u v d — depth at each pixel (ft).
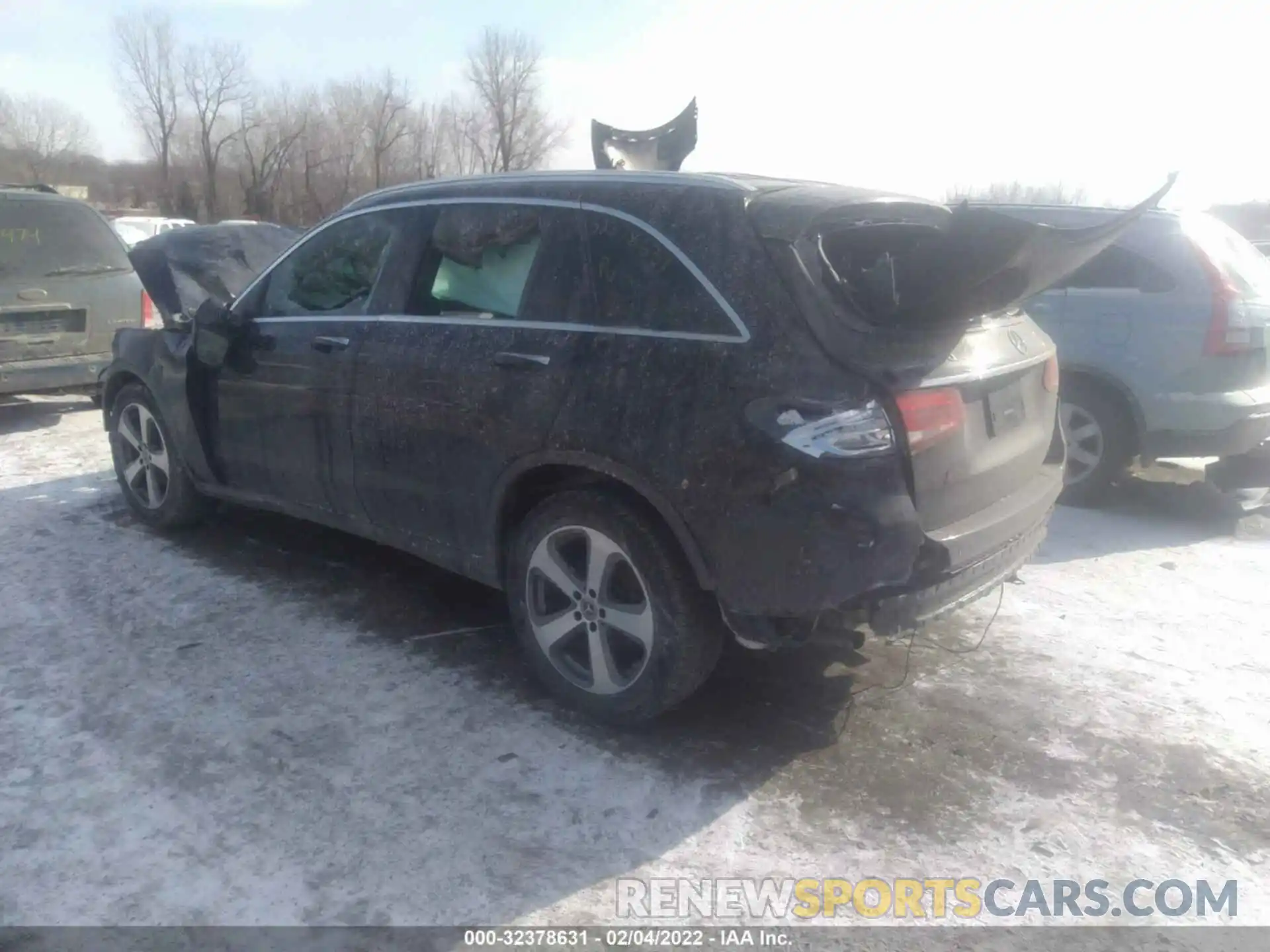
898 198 12.14
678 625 11.60
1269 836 10.95
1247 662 14.75
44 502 20.86
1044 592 17.26
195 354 17.06
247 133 155.74
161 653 14.30
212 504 18.89
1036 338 13.62
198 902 9.56
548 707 13.08
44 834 10.41
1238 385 20.43
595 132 18.80
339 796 11.16
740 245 11.15
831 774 11.80
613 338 11.77
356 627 15.26
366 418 14.30
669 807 11.13
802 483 10.37
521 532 12.90
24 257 25.91
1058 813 11.23
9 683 13.38
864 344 10.61
